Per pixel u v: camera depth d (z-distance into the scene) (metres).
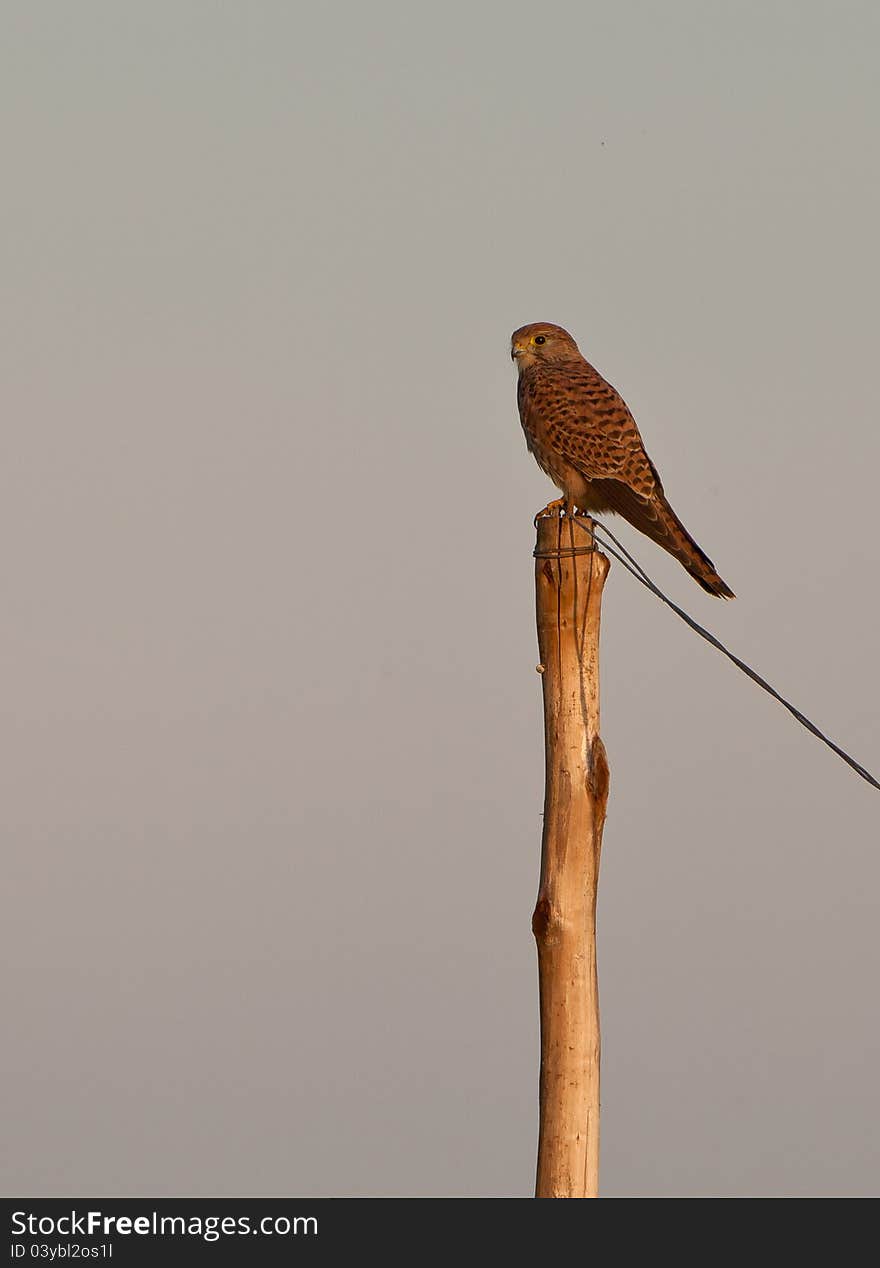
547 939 11.51
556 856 11.53
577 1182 11.44
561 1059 11.45
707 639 11.46
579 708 11.55
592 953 11.55
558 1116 11.45
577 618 11.56
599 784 11.56
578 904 11.49
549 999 11.52
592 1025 11.51
